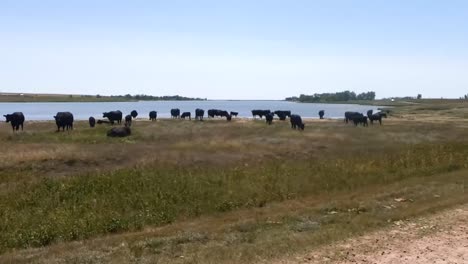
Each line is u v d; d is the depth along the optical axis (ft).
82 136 120.67
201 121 203.51
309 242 35.17
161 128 153.89
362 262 30.86
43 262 32.30
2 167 75.15
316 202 52.16
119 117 179.42
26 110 467.93
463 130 153.17
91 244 37.11
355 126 173.78
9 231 41.86
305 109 571.28
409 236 37.11
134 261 31.78
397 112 380.78
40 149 90.12
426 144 106.22
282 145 106.32
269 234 38.40
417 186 59.11
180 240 37.17
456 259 31.55
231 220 44.91
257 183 61.46
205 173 67.46
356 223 41.11
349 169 72.08
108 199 53.21
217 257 31.89
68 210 48.29
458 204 48.16
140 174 65.10
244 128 157.48
